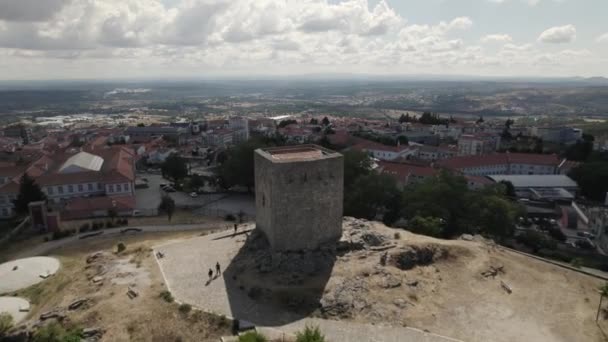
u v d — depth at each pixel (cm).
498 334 4053
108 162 12588
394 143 18600
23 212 9300
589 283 5206
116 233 7600
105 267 5241
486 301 4638
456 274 5112
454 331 4044
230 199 10969
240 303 4281
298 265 4769
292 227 4922
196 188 11775
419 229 6719
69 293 4669
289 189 4809
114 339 3684
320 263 4859
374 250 5225
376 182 8862
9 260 6419
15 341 3878
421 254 5284
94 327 3841
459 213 8131
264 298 4344
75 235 7556
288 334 3775
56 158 13025
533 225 10775
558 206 11612
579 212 11119
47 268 5925
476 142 17800
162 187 12456
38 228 7844
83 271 5303
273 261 4822
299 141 17775
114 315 4000
